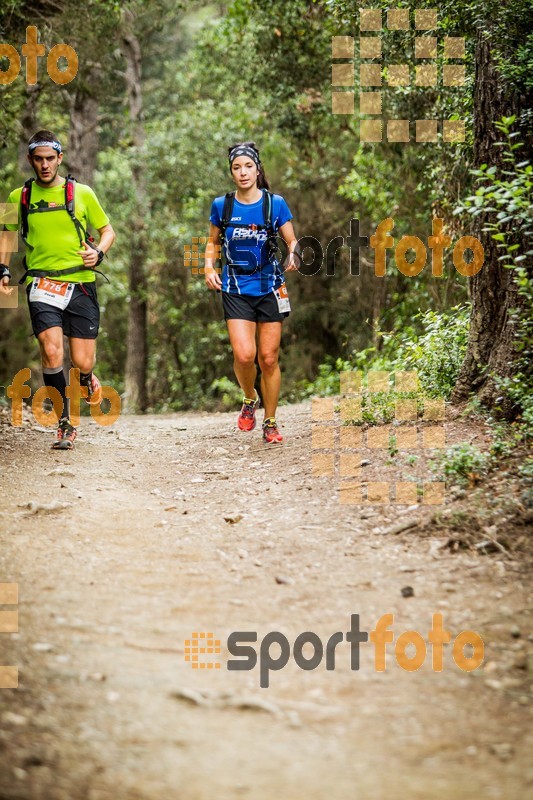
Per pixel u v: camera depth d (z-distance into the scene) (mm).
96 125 42219
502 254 11383
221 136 38594
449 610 6969
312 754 5043
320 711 5539
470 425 11242
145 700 5555
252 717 5441
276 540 8633
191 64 40219
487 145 11461
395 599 7188
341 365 20812
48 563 7984
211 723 5344
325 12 23953
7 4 21078
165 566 8031
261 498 10102
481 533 8258
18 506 9672
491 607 6973
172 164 40844
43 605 6973
